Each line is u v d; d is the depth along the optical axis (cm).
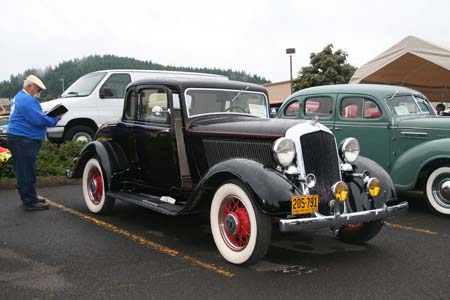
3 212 613
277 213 374
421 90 1278
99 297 341
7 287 359
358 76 1157
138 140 562
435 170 627
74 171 630
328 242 494
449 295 347
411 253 454
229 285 365
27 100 590
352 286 364
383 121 682
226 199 421
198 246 472
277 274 391
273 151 406
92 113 1013
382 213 427
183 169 519
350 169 453
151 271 396
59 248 460
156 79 539
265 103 577
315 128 429
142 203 504
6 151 823
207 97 529
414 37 1010
